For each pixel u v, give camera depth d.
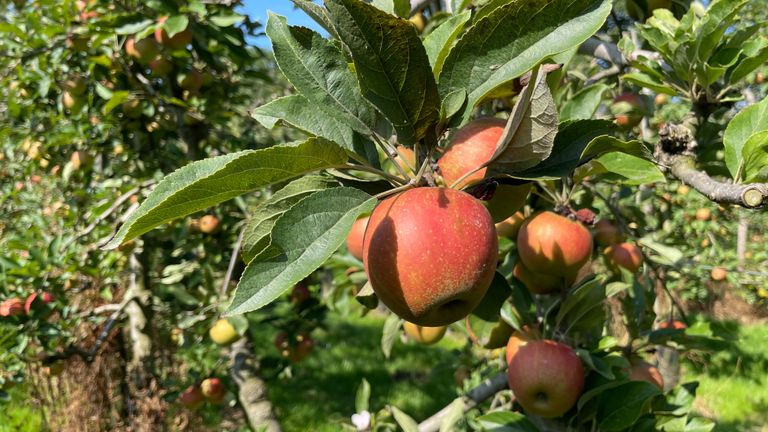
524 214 2.16
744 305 11.09
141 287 4.88
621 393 1.85
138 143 4.61
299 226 0.89
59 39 4.12
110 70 4.20
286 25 1.09
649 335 2.27
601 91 1.78
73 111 4.48
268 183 0.96
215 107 4.46
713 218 6.05
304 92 1.08
